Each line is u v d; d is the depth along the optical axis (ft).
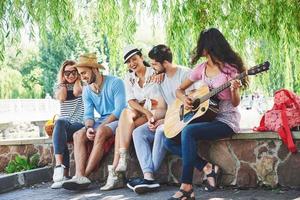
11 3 23.43
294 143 17.20
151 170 18.17
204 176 18.76
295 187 17.22
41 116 91.81
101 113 20.84
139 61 19.29
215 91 16.33
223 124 16.76
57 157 20.35
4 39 23.53
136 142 18.52
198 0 24.66
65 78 21.63
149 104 19.13
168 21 24.62
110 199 17.24
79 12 25.20
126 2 24.75
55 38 24.25
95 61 20.33
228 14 24.95
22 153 24.64
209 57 16.70
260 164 17.81
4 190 20.62
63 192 19.43
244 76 15.64
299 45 26.43
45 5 23.59
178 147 17.78
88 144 20.48
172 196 16.01
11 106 86.12
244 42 25.45
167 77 18.78
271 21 25.13
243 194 16.85
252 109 50.11
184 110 17.19
